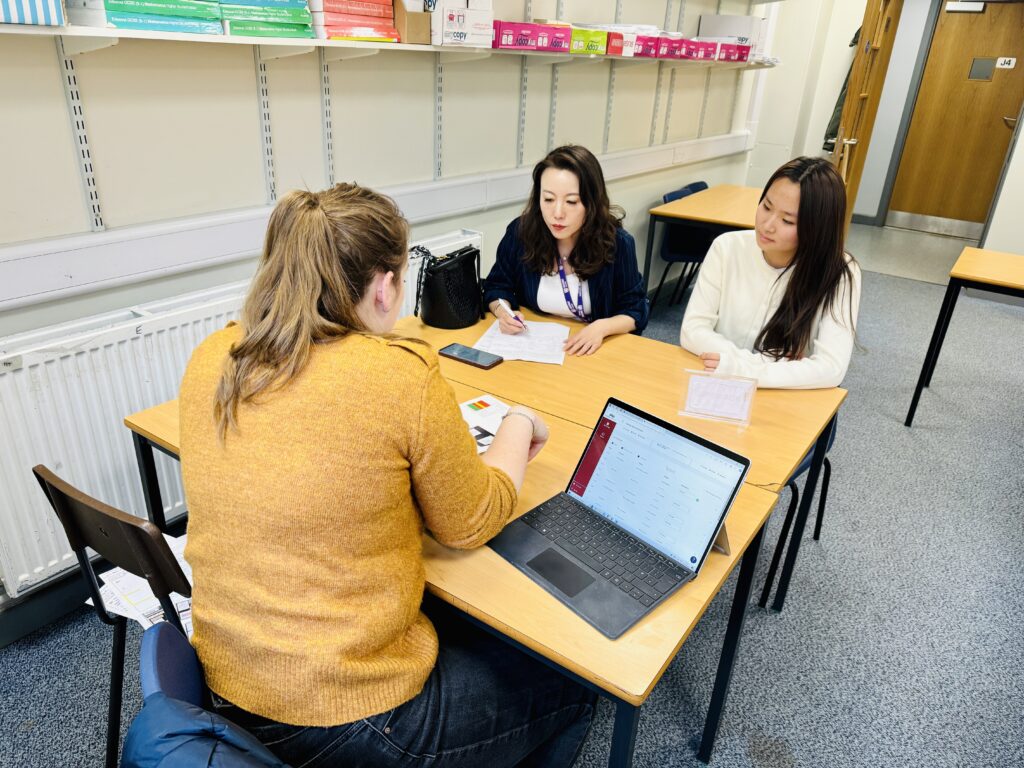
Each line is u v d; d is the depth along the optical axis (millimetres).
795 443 1431
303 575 839
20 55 1550
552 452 1379
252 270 2201
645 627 968
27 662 1752
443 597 1020
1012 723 1664
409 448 866
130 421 1490
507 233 2182
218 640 899
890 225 6715
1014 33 5617
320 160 2311
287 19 1821
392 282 947
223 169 2043
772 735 1618
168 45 1811
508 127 3051
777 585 2096
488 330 1987
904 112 6254
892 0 4344
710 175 5098
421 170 2695
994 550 2291
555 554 1090
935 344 2932
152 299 1958
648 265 4109
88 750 1535
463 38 2301
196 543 895
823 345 1725
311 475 816
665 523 1100
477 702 994
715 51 3832
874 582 2133
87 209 1765
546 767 1181
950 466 2787
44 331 1680
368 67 2350
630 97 3816
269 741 888
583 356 1859
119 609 1406
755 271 1882
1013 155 4723
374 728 880
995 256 3117
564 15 3131
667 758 1559
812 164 1659
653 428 1147
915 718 1672
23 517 1697
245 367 851
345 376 834
